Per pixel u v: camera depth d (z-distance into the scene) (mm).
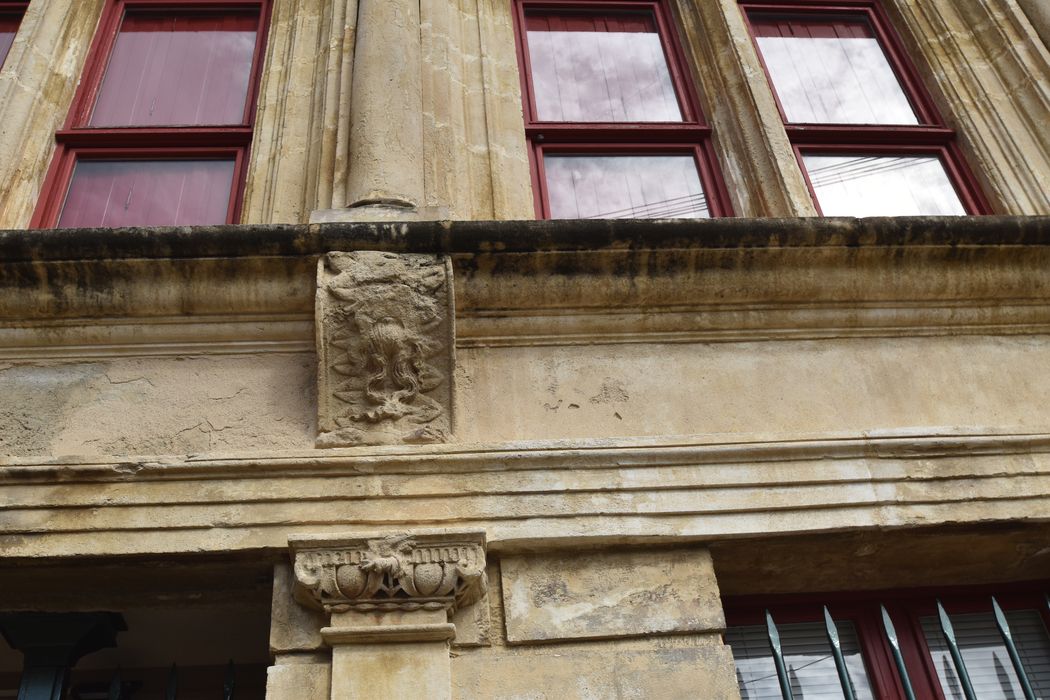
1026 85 5668
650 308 4020
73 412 3654
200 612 3600
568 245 3869
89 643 3641
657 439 3627
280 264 3811
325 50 5387
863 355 4090
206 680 3936
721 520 3486
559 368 3893
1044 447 3822
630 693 3131
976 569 3879
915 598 3943
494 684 3113
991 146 5465
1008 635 3566
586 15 6250
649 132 5480
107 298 3783
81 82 5508
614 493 3502
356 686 3039
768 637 3723
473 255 3854
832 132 5605
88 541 3297
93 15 5789
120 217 4926
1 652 3682
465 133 5078
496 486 3475
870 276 4105
